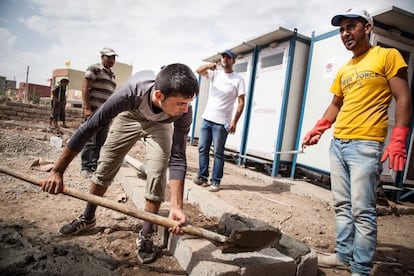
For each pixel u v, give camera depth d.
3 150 5.44
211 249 2.22
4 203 3.13
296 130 6.28
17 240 2.37
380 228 3.95
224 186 4.95
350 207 2.53
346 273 2.49
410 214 4.92
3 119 13.20
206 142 4.50
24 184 3.79
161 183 2.30
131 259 2.31
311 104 5.82
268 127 6.43
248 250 2.00
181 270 2.22
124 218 3.08
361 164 2.28
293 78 6.10
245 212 3.65
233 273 1.96
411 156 5.44
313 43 5.89
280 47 6.25
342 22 2.49
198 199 3.73
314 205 4.54
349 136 2.39
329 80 5.48
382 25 4.94
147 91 1.99
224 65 4.51
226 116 4.41
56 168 2.07
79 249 2.37
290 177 6.18
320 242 3.08
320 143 5.51
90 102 4.52
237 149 7.45
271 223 3.43
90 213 2.61
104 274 2.06
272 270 2.13
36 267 2.04
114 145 2.41
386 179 5.32
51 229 2.68
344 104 2.52
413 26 4.91
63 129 11.16
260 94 6.76
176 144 2.24
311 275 2.35
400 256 3.05
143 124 2.35
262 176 6.05
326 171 5.33
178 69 1.77
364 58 2.44
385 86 2.29
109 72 4.73
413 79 5.27
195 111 10.38
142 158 6.91
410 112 2.17
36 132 9.95
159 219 1.99
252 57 7.05
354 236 2.51
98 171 2.48
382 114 2.29
